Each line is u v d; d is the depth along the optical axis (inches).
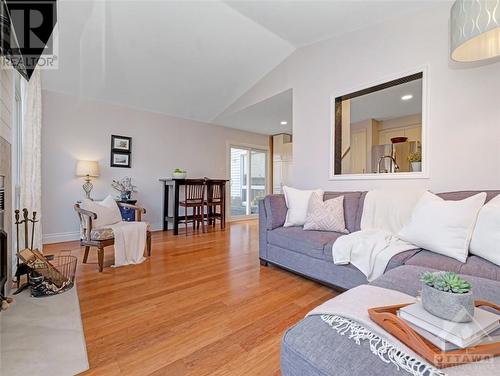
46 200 144.8
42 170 143.4
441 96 89.8
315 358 28.9
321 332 32.2
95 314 67.9
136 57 132.6
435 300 28.7
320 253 86.7
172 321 64.9
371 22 108.0
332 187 124.7
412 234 72.3
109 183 168.1
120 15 106.5
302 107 138.4
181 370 47.6
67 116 152.2
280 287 87.2
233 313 69.2
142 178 183.8
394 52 102.3
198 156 216.1
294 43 133.8
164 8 105.8
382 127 175.2
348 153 132.3
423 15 94.3
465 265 57.3
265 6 104.1
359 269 74.7
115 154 170.7
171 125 199.3
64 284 84.2
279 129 247.0
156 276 96.5
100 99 164.4
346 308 35.6
